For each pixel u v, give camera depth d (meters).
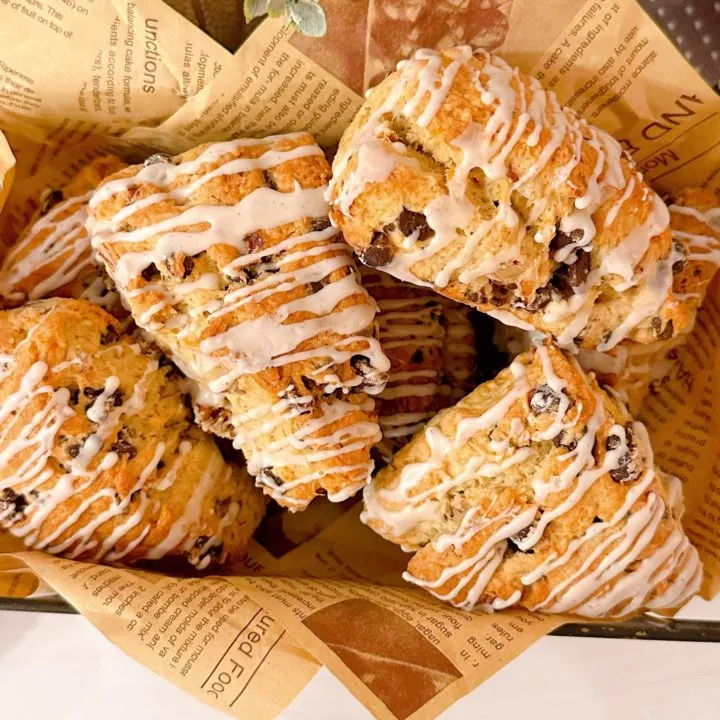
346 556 0.35
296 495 0.30
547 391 0.29
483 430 0.29
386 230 0.27
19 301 0.32
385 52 0.29
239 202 0.29
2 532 0.31
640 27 0.28
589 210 0.27
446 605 0.31
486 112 0.26
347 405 0.30
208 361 0.29
